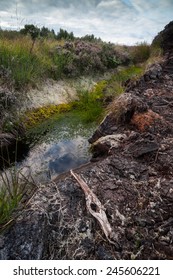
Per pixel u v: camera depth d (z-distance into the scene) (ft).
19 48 23.76
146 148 12.22
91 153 14.58
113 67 35.94
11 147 15.14
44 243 7.99
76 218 8.74
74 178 10.39
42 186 9.86
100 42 42.45
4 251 7.69
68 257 7.90
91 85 27.50
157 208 9.34
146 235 8.48
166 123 14.33
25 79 20.74
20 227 8.16
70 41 35.68
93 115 19.76
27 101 19.71
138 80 20.66
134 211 9.23
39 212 8.52
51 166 13.60
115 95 21.63
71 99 23.09
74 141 16.30
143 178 10.65
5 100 17.43
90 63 30.63
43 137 16.66
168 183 10.34
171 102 17.02
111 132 14.85
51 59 26.71
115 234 8.38
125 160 11.66
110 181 10.37
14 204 8.67
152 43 41.29
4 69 19.69
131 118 15.07
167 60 26.48
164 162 11.35
